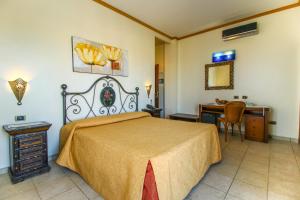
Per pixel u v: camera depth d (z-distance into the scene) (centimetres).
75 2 261
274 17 341
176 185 138
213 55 431
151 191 116
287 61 331
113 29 322
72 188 172
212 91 442
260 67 363
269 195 159
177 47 507
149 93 414
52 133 241
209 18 378
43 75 228
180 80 511
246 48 380
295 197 155
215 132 229
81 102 274
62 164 194
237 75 396
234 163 231
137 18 372
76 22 263
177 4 316
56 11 239
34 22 219
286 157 251
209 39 440
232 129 389
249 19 371
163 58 526
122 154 138
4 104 198
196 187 174
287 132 336
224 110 344
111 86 321
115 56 325
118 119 268
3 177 192
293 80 326
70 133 206
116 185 138
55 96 242
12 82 201
